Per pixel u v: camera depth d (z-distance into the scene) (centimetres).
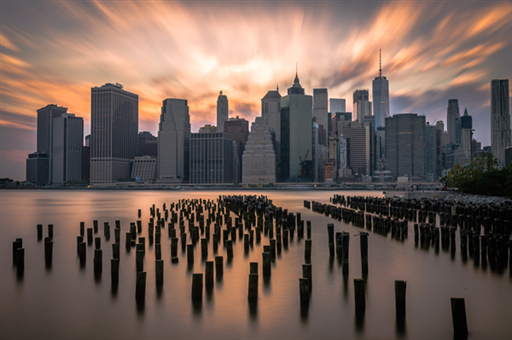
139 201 14825
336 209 6688
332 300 2277
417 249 3781
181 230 4169
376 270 2966
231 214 7300
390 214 7106
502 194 8744
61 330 1900
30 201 15112
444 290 2470
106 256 3538
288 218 5125
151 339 1798
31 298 2358
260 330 1880
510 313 2075
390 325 1925
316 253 3647
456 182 11919
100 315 2080
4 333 1870
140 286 2302
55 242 4400
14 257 3266
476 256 3269
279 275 2834
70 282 2688
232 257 3394
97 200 15925
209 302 2252
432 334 1825
